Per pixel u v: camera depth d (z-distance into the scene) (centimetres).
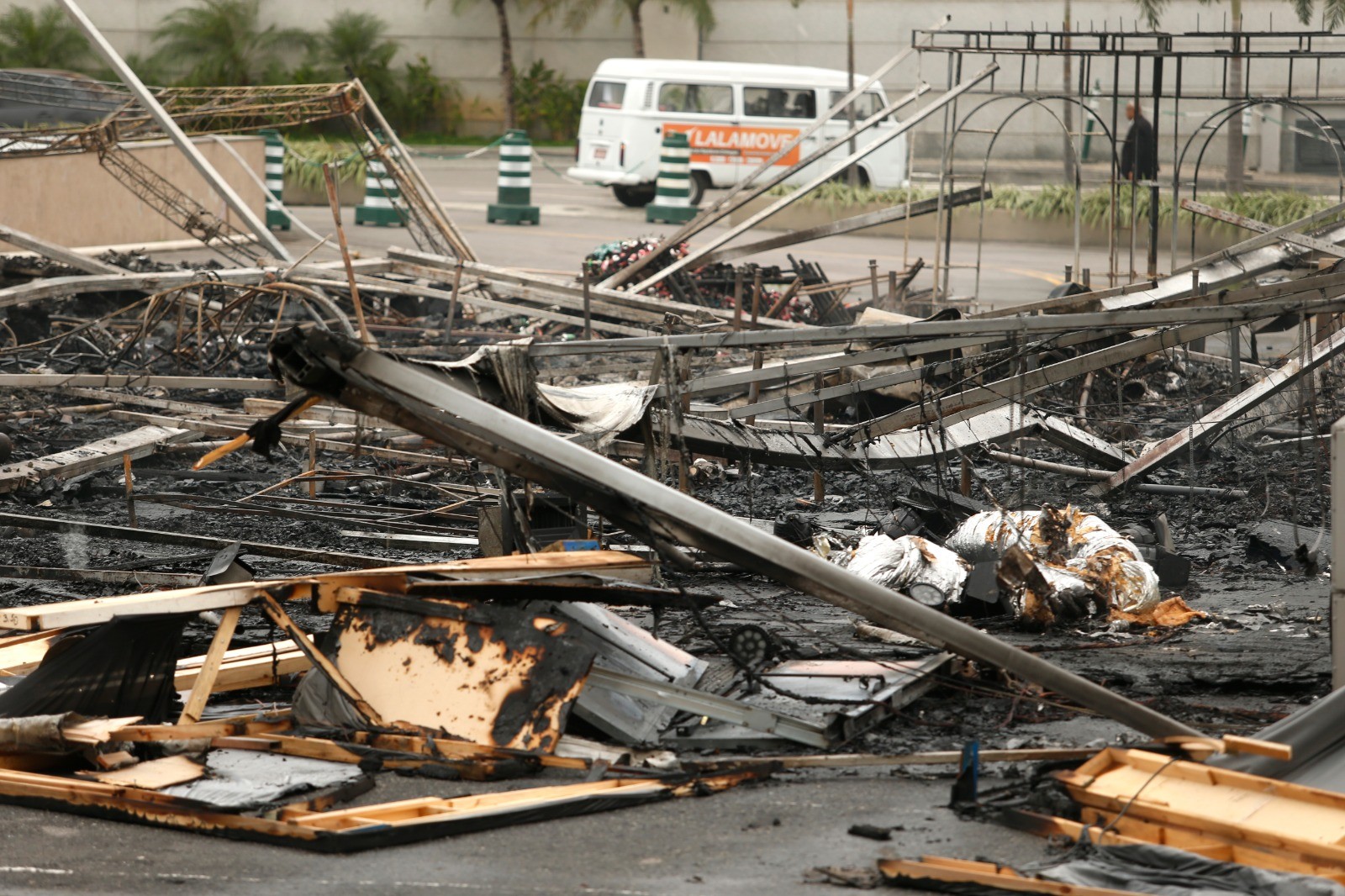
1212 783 680
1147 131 3491
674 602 850
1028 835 673
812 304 2720
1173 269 2467
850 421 1872
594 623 861
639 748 786
